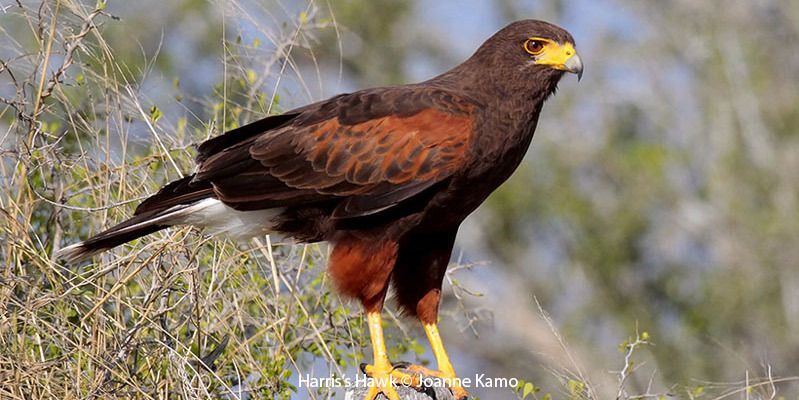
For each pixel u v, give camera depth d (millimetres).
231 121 14367
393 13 26688
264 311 12633
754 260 23750
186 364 11367
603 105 27281
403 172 12172
